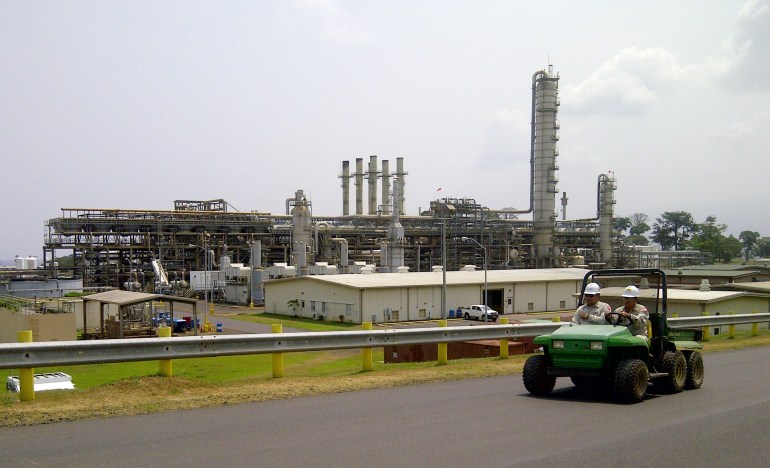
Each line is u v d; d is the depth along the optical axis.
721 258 189.88
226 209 107.75
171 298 50.69
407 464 8.19
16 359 11.67
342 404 12.35
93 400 12.11
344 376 15.96
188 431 9.90
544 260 102.94
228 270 93.69
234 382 14.65
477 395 13.53
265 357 41.47
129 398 12.37
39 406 11.47
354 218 106.88
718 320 28.33
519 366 18.38
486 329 19.67
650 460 8.53
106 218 91.00
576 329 13.27
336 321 67.94
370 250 111.69
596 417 11.22
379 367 18.27
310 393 13.57
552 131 102.31
